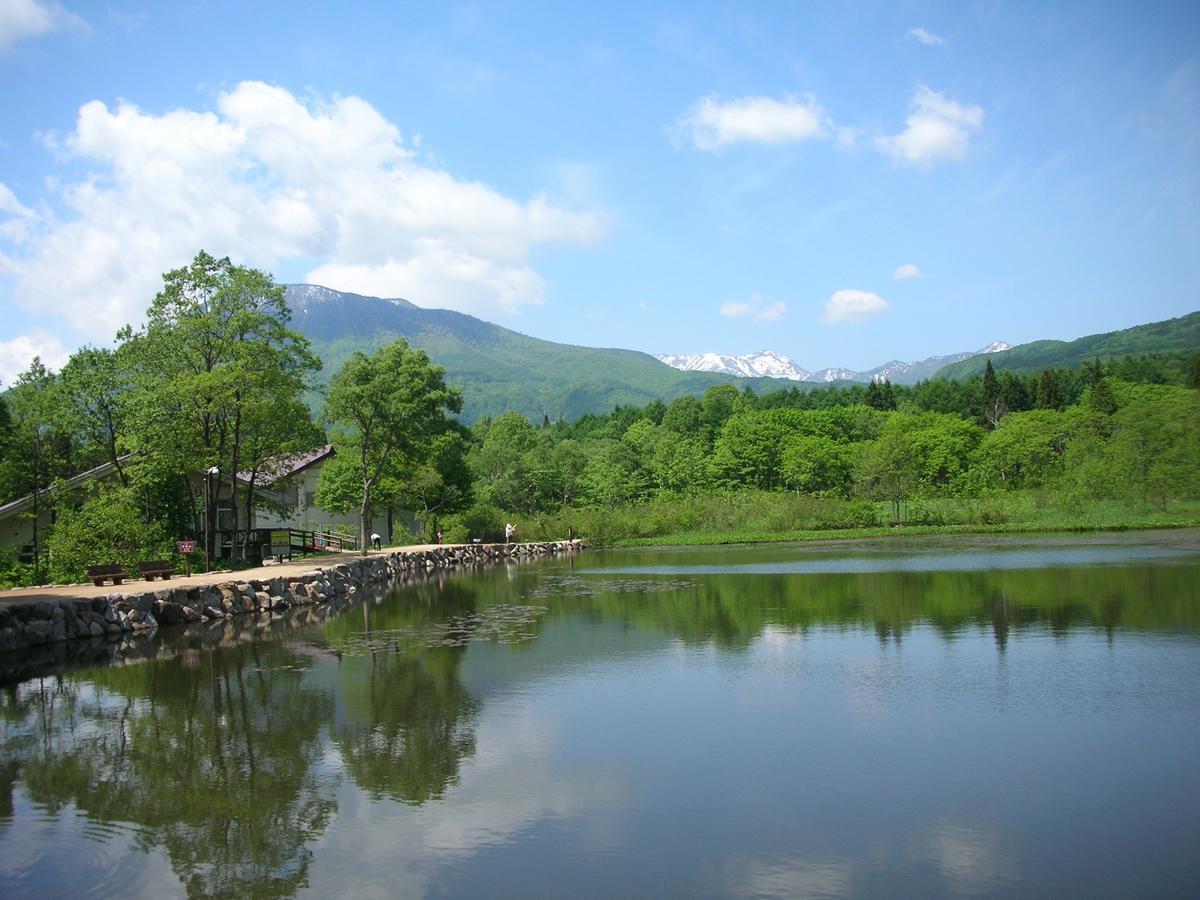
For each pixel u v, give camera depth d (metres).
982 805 9.03
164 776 10.55
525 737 11.76
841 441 96.19
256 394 34.16
